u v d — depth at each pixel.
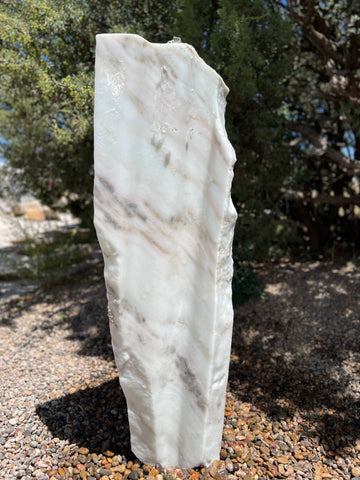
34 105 4.43
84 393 2.76
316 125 5.82
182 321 1.85
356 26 4.09
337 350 3.33
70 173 5.70
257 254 4.62
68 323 4.35
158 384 1.86
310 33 4.43
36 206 12.84
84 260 7.33
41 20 3.23
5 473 1.98
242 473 1.94
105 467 1.99
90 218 5.92
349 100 4.56
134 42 1.66
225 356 1.86
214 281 1.73
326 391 2.79
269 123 4.20
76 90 3.28
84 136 4.06
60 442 2.21
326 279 4.82
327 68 4.64
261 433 2.31
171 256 1.79
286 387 2.87
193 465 1.93
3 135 5.88
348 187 6.13
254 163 4.33
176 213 1.76
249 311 4.16
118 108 1.70
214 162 1.69
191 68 1.66
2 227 11.10
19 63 3.37
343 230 6.43
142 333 1.81
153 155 1.73
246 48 3.37
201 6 3.77
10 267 6.28
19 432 2.31
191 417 1.88
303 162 6.02
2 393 2.82
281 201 6.01
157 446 1.94
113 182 1.74
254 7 3.57
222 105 1.76
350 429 2.36
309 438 2.29
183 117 1.70
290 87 5.13
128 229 1.77
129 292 1.80
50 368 3.24
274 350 3.43
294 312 4.05
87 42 3.83
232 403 2.66
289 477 1.93
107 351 3.54
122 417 2.44
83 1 3.57
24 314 4.78
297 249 6.33
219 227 1.70
